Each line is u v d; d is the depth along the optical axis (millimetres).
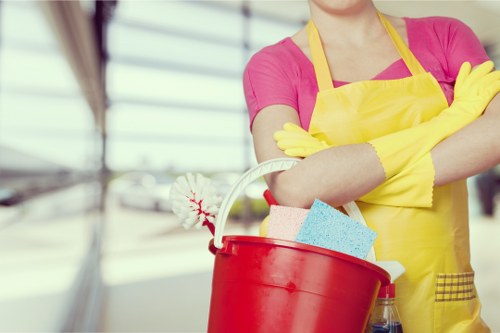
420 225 855
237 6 9406
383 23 962
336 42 953
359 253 699
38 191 2799
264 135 906
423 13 8727
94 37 7434
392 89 897
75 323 2771
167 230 8711
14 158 2279
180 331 3119
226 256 711
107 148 9570
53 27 2971
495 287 4145
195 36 9547
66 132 4043
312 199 791
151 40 9406
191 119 10031
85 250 4848
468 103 830
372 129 886
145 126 9797
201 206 738
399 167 792
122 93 9516
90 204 5738
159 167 10188
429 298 860
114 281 4473
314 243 700
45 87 3000
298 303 660
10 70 2205
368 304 691
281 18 9703
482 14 8945
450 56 966
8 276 2238
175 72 9664
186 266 5441
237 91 10070
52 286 2578
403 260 850
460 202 917
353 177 779
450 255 878
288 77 944
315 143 841
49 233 3062
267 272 671
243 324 682
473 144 787
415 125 886
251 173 770
